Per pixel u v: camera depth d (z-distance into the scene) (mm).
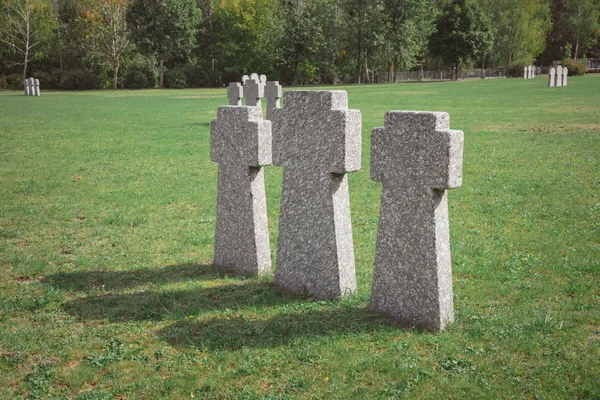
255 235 7617
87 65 86500
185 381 4949
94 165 16781
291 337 5711
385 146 6020
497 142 19531
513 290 6883
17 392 4902
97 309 6602
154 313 6453
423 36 87312
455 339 5531
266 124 7309
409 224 5871
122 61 85312
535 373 4867
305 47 87125
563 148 17734
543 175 13812
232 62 91750
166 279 7633
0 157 18109
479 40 87125
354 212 11070
